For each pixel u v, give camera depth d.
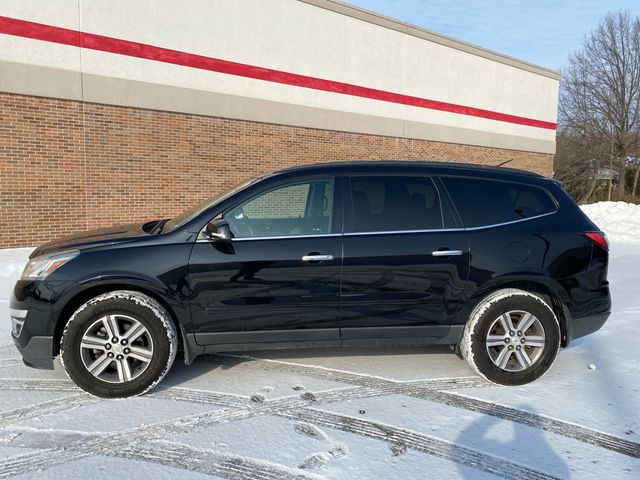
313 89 13.24
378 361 4.07
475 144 17.89
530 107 19.89
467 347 3.60
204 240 3.44
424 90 15.94
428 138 16.22
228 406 3.22
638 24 31.03
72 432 2.87
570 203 3.87
